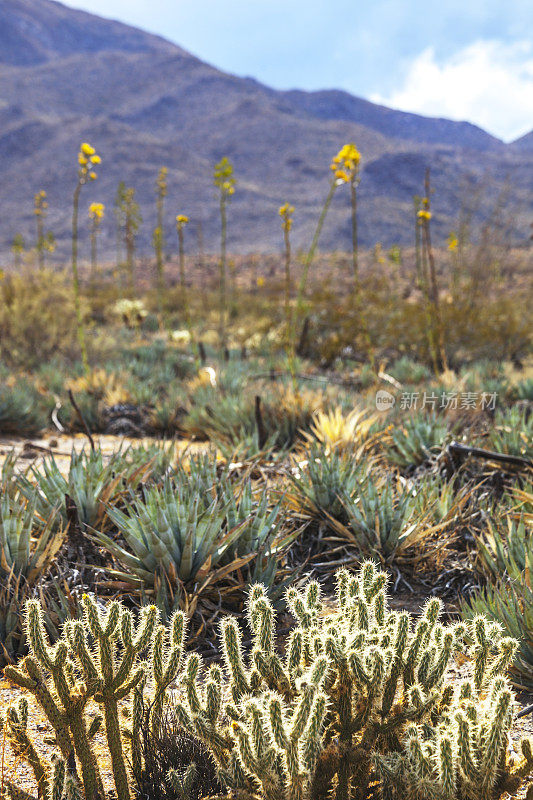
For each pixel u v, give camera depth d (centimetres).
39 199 2541
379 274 4712
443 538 492
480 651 222
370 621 232
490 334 1584
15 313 1577
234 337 2000
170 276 6831
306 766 190
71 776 198
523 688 332
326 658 198
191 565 402
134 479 527
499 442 661
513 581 375
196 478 502
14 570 394
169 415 1022
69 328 1622
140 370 1405
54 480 483
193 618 388
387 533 479
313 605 245
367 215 14512
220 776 211
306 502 519
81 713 221
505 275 3238
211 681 214
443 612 407
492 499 572
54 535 441
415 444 674
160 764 244
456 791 203
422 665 216
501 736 195
